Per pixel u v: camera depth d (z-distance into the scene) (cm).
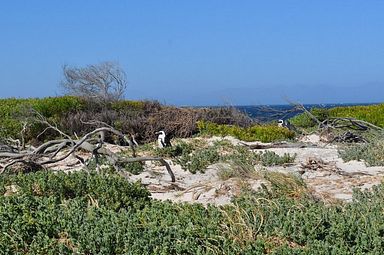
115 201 723
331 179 1016
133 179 1088
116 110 2119
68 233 571
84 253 541
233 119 2203
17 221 573
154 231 561
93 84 2522
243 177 922
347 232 593
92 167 1173
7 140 1454
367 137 1642
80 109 2073
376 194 808
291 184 848
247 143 1625
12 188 837
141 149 1465
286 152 1401
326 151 1431
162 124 1984
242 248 554
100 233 554
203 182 1003
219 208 671
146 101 2220
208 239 559
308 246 562
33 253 530
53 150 1175
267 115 2248
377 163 1201
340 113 2227
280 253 543
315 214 636
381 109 2158
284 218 627
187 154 1333
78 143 1113
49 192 747
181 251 535
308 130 2006
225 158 1229
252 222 623
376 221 632
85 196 717
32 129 1759
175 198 905
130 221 591
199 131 1984
